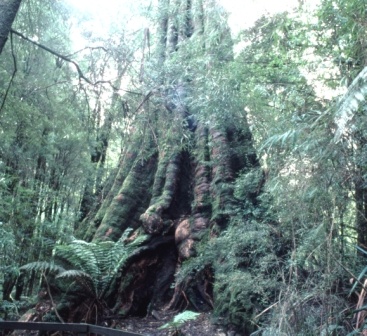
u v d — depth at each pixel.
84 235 8.27
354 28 3.41
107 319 6.62
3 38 3.49
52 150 8.20
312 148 3.04
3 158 7.53
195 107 6.50
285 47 4.96
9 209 7.90
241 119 6.67
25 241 8.94
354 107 1.90
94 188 10.88
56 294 6.75
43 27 6.34
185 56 6.13
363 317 2.89
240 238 4.92
